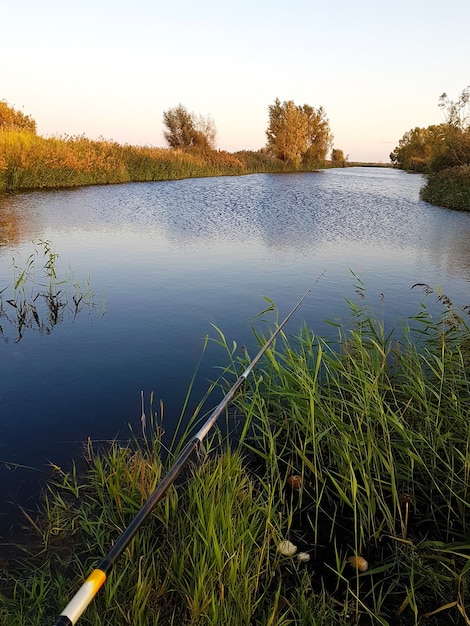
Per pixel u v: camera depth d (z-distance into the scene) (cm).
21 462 299
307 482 289
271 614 188
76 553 227
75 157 2242
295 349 454
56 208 1481
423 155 5891
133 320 554
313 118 5622
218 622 182
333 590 217
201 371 429
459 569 219
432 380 364
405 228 1280
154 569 202
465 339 397
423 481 284
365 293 673
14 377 411
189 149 3903
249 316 573
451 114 2808
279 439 324
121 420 349
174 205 1680
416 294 672
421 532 251
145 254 902
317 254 936
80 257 864
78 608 124
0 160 1802
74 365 436
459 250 995
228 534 209
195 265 827
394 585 218
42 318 554
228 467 256
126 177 2608
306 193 2297
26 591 201
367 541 246
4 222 1182
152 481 257
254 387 384
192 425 343
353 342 391
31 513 254
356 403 330
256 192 2269
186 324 544
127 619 183
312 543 245
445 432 302
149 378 414
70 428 338
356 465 261
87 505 257
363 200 2005
